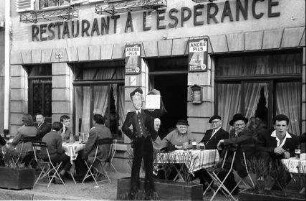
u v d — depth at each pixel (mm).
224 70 10820
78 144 10305
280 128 7980
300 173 6879
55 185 9844
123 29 11969
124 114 12203
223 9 10469
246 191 6910
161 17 11336
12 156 9625
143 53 11586
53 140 9719
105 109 12672
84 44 12625
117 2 11844
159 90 11930
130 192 7641
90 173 10172
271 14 9852
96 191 9141
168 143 9383
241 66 10594
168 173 8547
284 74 9953
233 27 10344
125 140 12047
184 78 11750
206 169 8188
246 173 7762
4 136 13531
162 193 7625
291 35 9570
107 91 12656
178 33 11086
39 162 9977
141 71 11617
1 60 14023
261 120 10008
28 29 13656
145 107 10758
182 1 11055
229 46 10312
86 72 13078
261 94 10312
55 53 13070
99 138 9930
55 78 13109
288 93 10039
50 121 13453
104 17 12250
